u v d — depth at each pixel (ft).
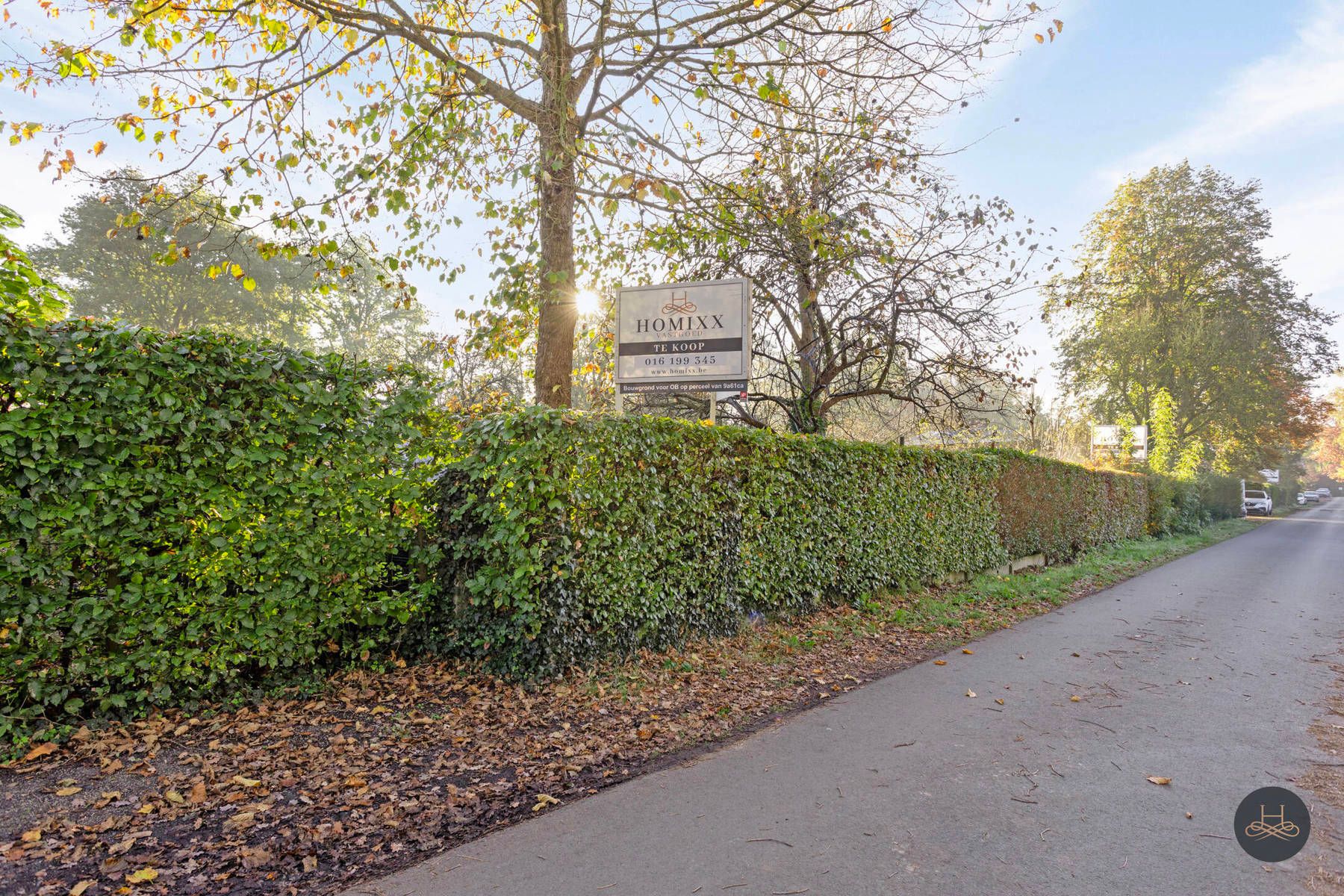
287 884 10.09
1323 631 28.45
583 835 11.51
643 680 20.02
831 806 12.52
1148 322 123.54
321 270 28.25
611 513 21.04
